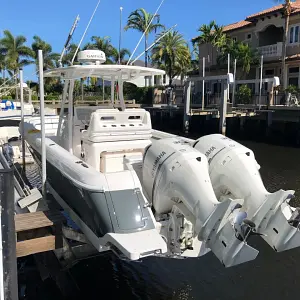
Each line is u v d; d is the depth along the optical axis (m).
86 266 5.64
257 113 20.11
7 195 3.65
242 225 3.28
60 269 4.53
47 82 33.25
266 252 6.21
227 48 25.42
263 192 3.70
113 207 3.78
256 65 25.64
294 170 12.65
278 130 20.52
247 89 23.50
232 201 3.19
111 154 5.30
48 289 4.86
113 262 5.77
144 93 31.72
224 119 18.95
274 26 26.11
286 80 24.31
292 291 5.09
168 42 31.41
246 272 5.59
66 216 4.89
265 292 5.07
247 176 3.83
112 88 6.57
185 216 3.71
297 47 23.72
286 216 3.63
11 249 3.71
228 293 5.04
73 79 5.80
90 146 5.27
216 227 3.33
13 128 12.58
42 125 5.08
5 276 3.70
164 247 3.48
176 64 31.73
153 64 32.84
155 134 6.55
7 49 39.97
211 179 4.12
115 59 36.28
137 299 4.88
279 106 19.44
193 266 5.74
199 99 27.64
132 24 22.92
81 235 4.38
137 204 3.84
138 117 5.54
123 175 3.96
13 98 28.78
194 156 3.75
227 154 4.03
